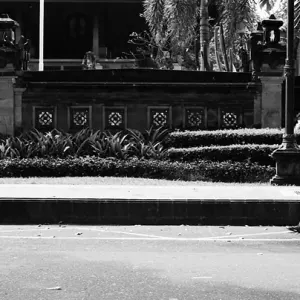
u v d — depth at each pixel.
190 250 10.65
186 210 14.34
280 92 25.38
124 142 24.06
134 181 19.64
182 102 25.36
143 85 25.19
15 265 9.16
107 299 7.34
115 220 14.30
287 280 8.32
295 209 14.40
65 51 57.38
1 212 14.37
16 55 24.94
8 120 24.72
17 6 55.00
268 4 32.19
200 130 24.83
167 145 23.48
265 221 14.34
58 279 8.30
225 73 25.70
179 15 31.53
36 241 11.48
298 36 29.86
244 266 9.22
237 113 25.50
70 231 12.90
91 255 10.05
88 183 18.98
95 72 25.38
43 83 25.02
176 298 7.39
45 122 25.19
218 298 7.41
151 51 47.72
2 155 22.59
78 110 25.23
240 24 33.22
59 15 56.91
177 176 21.05
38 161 21.58
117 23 57.56
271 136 22.38
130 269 8.95
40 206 14.37
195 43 41.56
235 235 12.52
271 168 20.75
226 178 20.73
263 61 25.25
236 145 21.70
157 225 14.09
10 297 7.39
